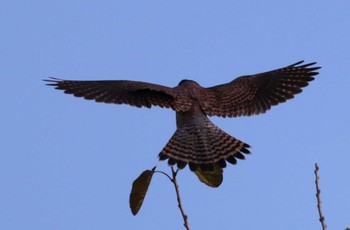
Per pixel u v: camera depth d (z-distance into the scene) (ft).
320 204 27.17
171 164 32.40
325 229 26.96
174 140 33.99
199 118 34.83
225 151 33.47
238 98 36.88
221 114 36.04
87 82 35.24
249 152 33.06
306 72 38.29
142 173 31.22
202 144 33.35
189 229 26.02
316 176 27.68
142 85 34.94
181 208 26.78
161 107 34.35
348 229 28.73
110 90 34.68
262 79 38.14
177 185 29.40
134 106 33.96
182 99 35.14
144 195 31.24
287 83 37.93
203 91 36.68
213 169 32.42
